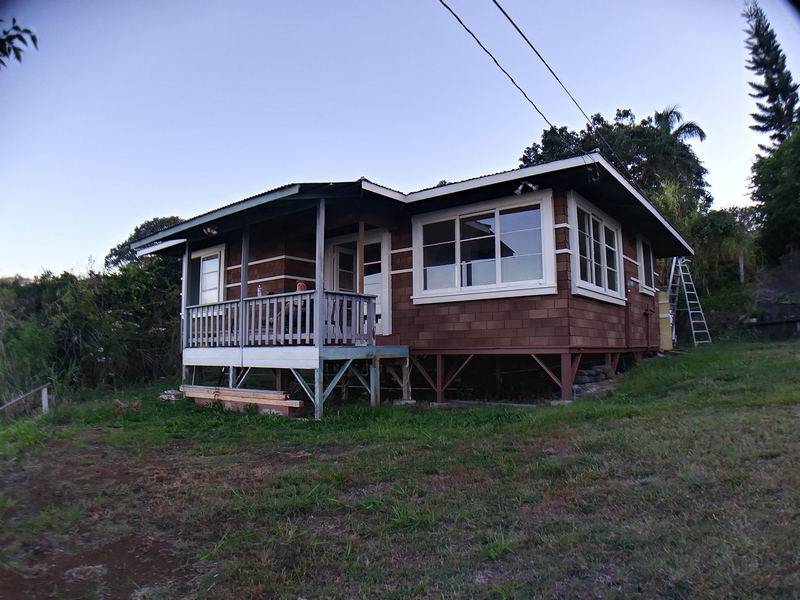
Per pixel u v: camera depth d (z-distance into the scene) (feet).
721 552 9.70
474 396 34.60
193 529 12.87
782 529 10.11
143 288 59.11
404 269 34.94
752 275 69.77
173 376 54.39
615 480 14.08
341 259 40.14
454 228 33.22
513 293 30.55
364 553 11.23
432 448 19.16
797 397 20.70
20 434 23.65
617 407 24.04
